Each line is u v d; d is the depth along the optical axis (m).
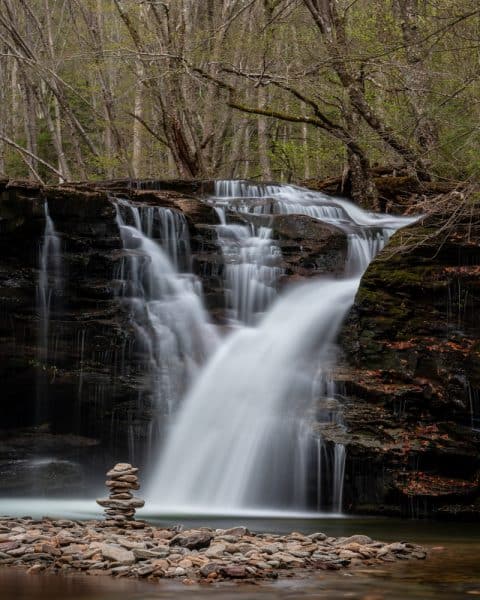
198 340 15.34
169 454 14.30
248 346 15.15
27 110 31.75
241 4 29.41
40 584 6.61
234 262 16.59
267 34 24.34
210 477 13.76
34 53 31.59
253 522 11.34
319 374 14.17
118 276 15.47
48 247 15.05
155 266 15.91
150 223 16.30
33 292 14.83
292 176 33.09
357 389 13.80
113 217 15.70
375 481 12.80
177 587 6.55
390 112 21.92
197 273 16.41
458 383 13.69
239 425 13.95
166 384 14.82
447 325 14.45
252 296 16.31
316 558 7.84
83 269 15.23
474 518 12.53
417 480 12.72
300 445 13.27
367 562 7.88
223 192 20.55
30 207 14.82
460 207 14.93
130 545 8.02
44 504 13.18
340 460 12.91
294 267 16.73
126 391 14.70
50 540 8.26
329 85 23.12
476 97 16.36
